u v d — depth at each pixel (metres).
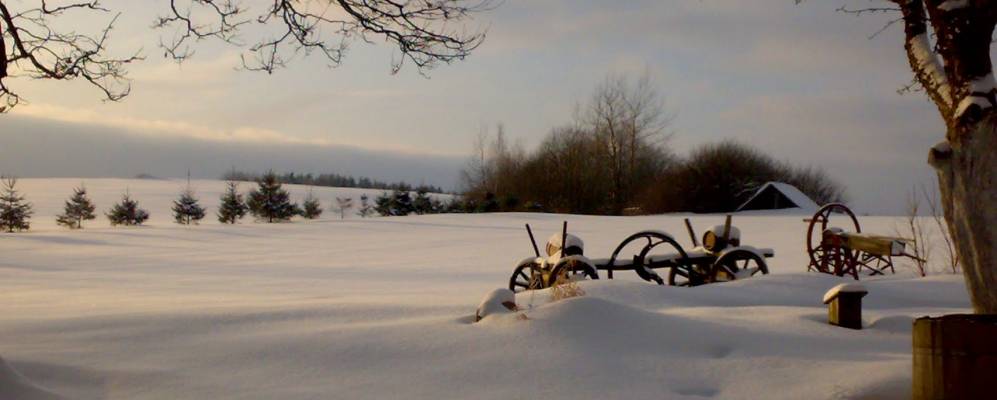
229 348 6.68
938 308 10.09
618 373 6.00
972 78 5.26
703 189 59.84
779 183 58.66
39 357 6.35
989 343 4.37
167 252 32.50
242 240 37.81
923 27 6.11
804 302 10.29
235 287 17.84
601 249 27.36
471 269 22.62
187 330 7.46
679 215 54.78
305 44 8.95
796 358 6.36
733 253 12.61
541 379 5.83
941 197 5.32
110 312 8.86
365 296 12.37
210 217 65.62
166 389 5.62
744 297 10.27
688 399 5.47
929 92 5.80
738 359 6.36
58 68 8.42
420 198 62.81
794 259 21.56
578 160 65.00
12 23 7.53
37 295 15.36
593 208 64.75
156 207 74.81
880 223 33.38
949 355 4.49
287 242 36.16
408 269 23.03
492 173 67.94
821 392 5.49
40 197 82.50
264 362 6.30
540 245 31.20
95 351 6.67
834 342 7.02
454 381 5.80
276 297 13.24
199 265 26.38
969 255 5.11
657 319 7.27
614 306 7.35
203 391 5.58
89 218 57.31
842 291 7.69
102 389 5.64
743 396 5.57
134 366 6.17
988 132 5.05
